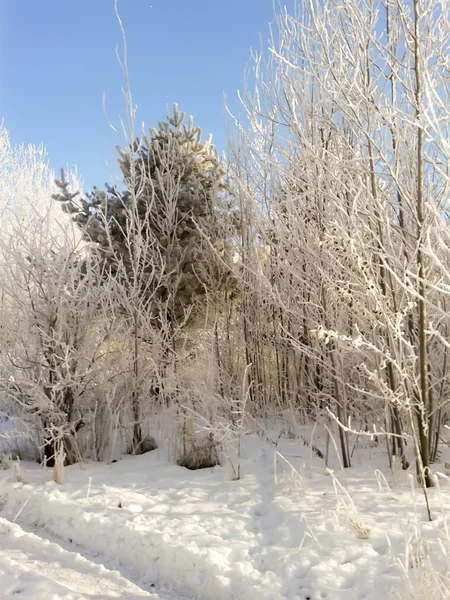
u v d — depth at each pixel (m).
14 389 5.22
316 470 4.37
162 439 5.52
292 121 5.02
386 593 2.46
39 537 3.33
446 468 4.18
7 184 18.12
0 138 19.17
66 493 3.99
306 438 5.44
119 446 5.49
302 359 5.82
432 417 4.31
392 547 2.86
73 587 2.74
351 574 2.66
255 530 3.28
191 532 3.21
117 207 7.59
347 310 4.72
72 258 5.28
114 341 5.63
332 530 3.10
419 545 2.64
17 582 2.72
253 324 6.79
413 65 3.82
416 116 3.60
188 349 7.34
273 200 5.70
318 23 4.20
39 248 5.08
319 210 4.75
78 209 7.71
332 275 4.45
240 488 4.04
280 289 6.11
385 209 4.11
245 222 6.81
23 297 5.11
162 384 5.48
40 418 5.03
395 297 4.04
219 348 6.86
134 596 2.67
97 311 5.48
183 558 2.88
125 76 5.81
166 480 4.32
